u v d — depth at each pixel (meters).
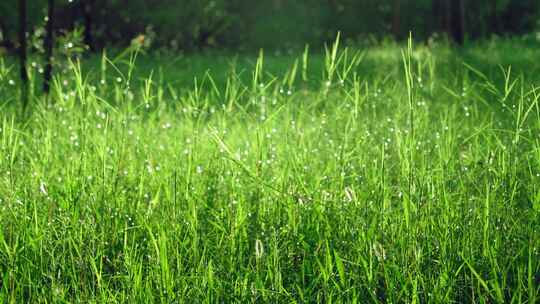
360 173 5.75
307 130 7.05
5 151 5.45
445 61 15.37
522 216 5.05
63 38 9.93
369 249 4.50
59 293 4.21
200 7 33.12
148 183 5.69
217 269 4.41
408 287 4.28
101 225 4.86
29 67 9.16
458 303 4.36
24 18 10.41
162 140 7.11
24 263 4.55
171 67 19.69
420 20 40.75
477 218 4.84
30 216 5.05
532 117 8.08
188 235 4.87
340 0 39.47
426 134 6.78
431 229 4.69
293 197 4.94
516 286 4.42
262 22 36.94
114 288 4.54
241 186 5.53
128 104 6.10
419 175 5.06
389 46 24.30
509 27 45.31
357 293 4.28
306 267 4.62
